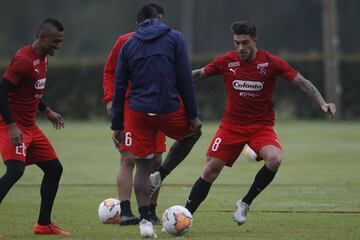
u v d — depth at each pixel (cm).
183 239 2934
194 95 2948
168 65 2930
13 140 2961
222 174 5366
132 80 2978
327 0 11888
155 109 2923
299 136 8688
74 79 12781
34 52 3023
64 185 4803
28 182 4966
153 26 2969
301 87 3131
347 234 3052
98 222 3394
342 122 11562
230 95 3178
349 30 19875
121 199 3241
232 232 3112
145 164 2997
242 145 3169
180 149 3155
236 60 3161
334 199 4106
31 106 3069
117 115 2992
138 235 3031
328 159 6294
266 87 3147
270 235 3034
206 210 3734
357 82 12106
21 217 3562
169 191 4509
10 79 2955
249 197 3112
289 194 4312
